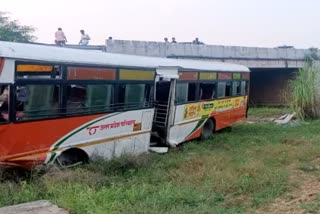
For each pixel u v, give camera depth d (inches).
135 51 861.8
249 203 274.5
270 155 444.8
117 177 333.1
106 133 379.9
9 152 292.7
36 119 310.3
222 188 301.6
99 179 310.3
